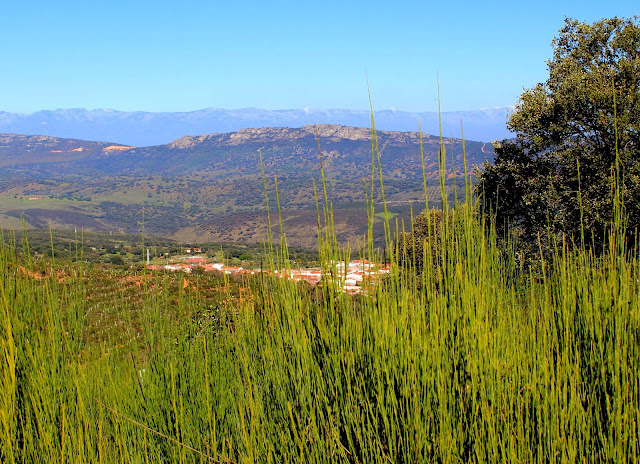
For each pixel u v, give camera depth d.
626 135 12.89
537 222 13.52
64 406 2.17
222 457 2.02
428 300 2.10
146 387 2.65
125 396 2.61
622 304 2.03
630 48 15.66
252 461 1.89
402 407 1.94
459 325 2.01
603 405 1.97
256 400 2.26
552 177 14.19
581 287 2.24
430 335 2.03
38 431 2.17
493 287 2.22
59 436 2.23
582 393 2.02
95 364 2.57
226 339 2.87
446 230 2.05
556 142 15.07
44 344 2.43
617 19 16.30
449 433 1.81
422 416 1.95
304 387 2.21
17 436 2.11
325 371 2.32
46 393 2.25
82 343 2.71
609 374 1.97
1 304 2.28
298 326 2.37
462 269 2.04
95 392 2.46
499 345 2.04
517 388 1.97
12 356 2.13
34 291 2.56
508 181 15.71
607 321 2.09
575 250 2.49
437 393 1.93
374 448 1.93
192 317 3.00
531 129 15.74
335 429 2.04
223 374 2.66
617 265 2.19
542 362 2.01
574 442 1.74
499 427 1.84
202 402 2.49
